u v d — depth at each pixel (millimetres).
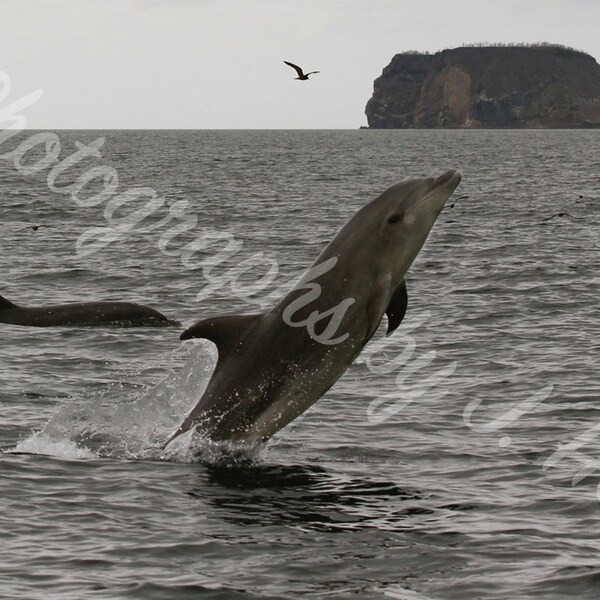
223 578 28625
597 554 30781
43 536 31203
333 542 31391
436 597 27828
